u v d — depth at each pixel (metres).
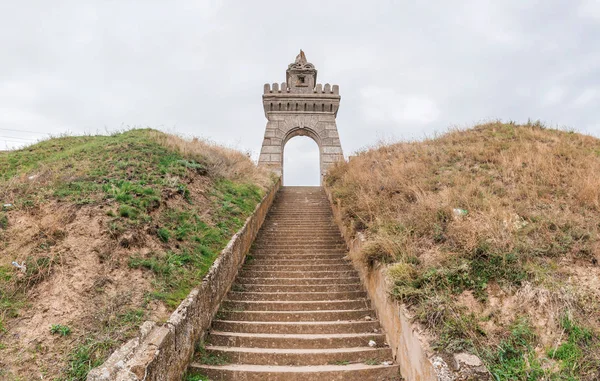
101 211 7.48
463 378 4.76
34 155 14.27
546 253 6.57
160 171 11.00
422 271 6.69
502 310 5.67
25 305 5.41
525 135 15.09
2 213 7.17
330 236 12.91
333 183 17.88
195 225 9.09
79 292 5.73
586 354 4.86
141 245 7.16
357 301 8.42
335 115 28.94
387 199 10.09
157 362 4.93
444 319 5.69
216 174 13.59
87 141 16.27
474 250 6.61
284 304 8.32
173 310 5.98
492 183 9.91
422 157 13.38
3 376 4.44
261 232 13.40
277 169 27.00
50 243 6.48
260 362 6.52
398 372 6.29
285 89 28.73
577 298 5.59
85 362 4.73
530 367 4.79
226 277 8.62
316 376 6.07
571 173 10.16
